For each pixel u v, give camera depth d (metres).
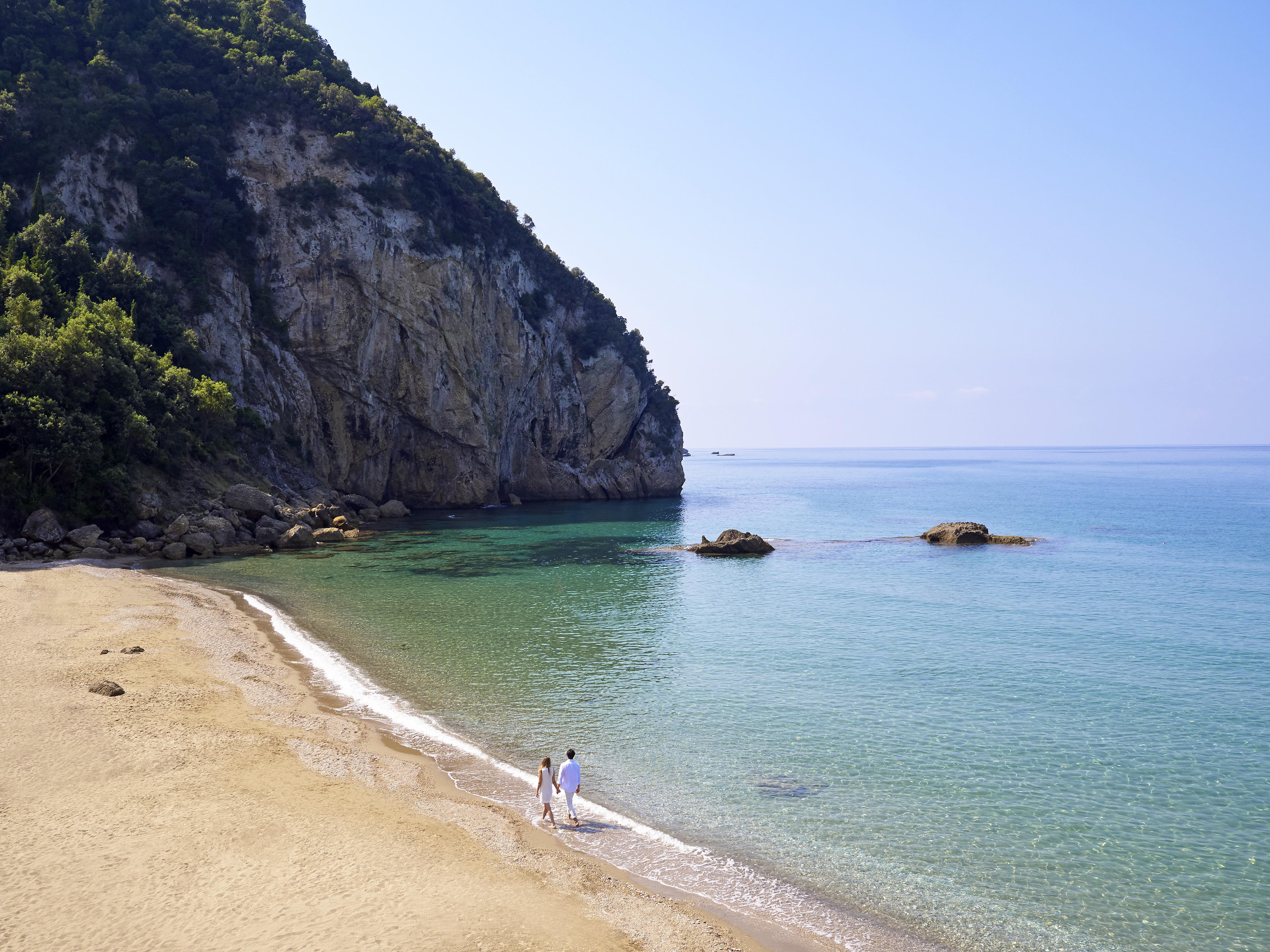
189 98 92.50
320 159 98.50
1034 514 115.62
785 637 40.06
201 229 88.88
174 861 15.64
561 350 134.00
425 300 102.44
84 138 84.31
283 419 91.56
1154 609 47.69
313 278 94.75
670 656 36.00
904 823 20.03
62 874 14.92
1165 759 24.48
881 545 77.94
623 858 17.86
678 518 106.00
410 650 35.78
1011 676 33.34
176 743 21.92
